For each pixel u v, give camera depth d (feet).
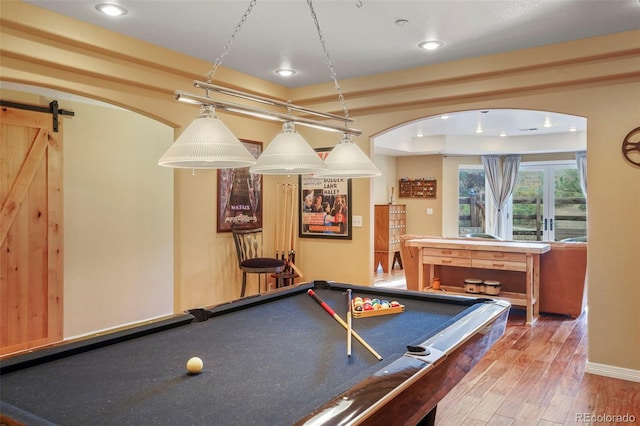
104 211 15.06
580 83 11.62
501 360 12.91
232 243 15.24
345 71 13.97
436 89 13.51
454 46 11.68
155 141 16.71
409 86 13.78
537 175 32.91
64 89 10.36
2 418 3.71
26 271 12.96
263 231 16.52
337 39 11.19
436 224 32.35
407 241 19.54
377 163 31.86
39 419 3.68
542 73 11.89
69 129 14.02
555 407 9.91
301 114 16.17
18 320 12.82
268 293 9.37
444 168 32.19
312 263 16.89
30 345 13.06
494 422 9.25
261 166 8.00
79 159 14.32
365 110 15.15
